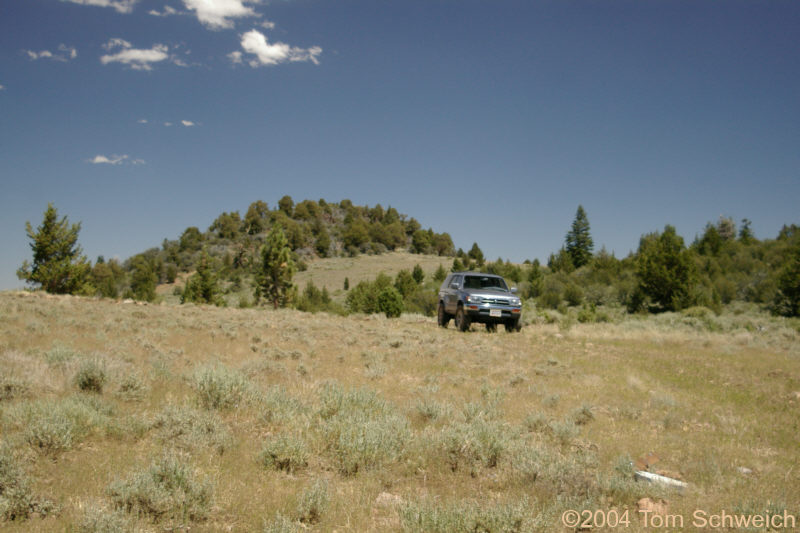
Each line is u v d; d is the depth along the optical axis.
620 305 52.12
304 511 3.68
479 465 4.88
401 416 6.05
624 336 18.41
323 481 4.33
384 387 8.25
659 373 10.94
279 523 3.44
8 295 20.56
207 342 12.01
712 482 4.79
